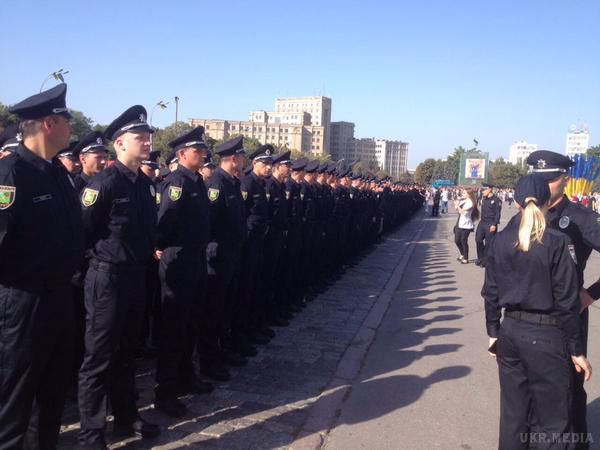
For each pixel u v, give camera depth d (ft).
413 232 72.74
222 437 12.45
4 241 8.43
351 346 19.70
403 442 12.48
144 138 11.85
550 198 10.41
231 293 17.35
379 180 61.72
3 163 8.68
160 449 11.84
